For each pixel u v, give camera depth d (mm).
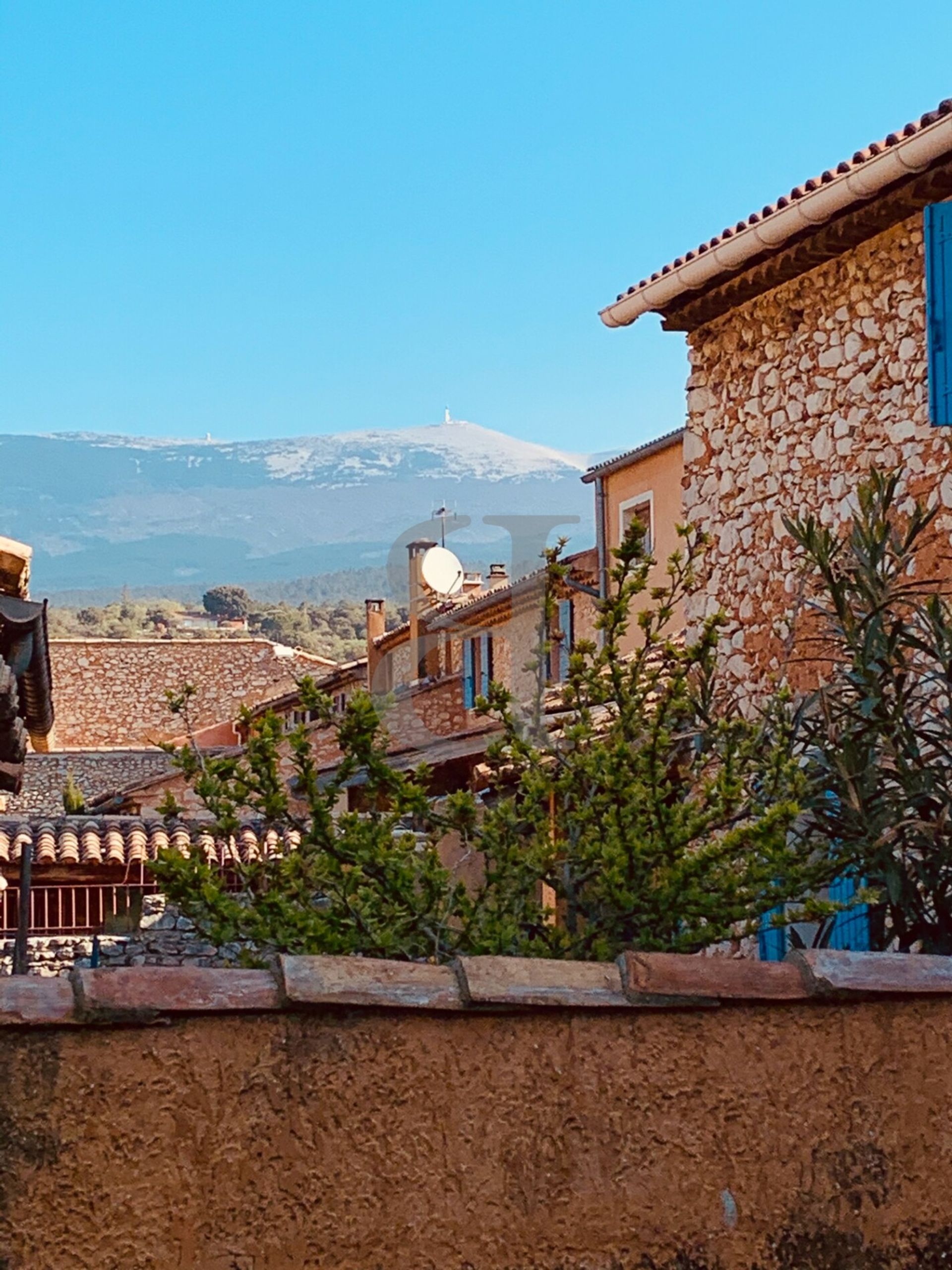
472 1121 2613
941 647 6301
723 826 5762
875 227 9633
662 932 5535
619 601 6113
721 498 11500
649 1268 2670
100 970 2502
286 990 2516
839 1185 2812
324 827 5602
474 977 2635
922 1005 2938
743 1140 2768
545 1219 2625
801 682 10188
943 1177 2891
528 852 5730
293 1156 2508
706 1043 2777
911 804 5914
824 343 10359
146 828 19250
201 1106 2475
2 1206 2352
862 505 6711
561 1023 2697
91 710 40156
